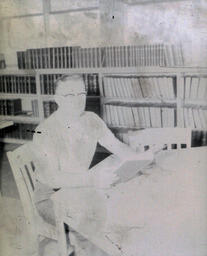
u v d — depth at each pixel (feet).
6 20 5.21
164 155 4.56
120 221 4.96
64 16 4.77
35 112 5.29
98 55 4.67
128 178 4.82
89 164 5.03
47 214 5.48
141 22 4.34
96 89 4.79
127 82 4.57
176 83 4.32
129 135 4.71
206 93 4.21
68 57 4.87
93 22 4.60
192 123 4.35
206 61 4.14
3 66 5.39
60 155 5.22
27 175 5.53
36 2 4.93
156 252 4.81
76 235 5.30
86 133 4.98
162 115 4.48
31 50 5.13
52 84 5.07
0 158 5.70
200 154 4.38
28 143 5.44
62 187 5.28
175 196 4.59
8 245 5.91
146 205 4.77
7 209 5.80
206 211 4.45
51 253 5.55
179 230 4.64
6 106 5.49
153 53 4.36
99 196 5.03
